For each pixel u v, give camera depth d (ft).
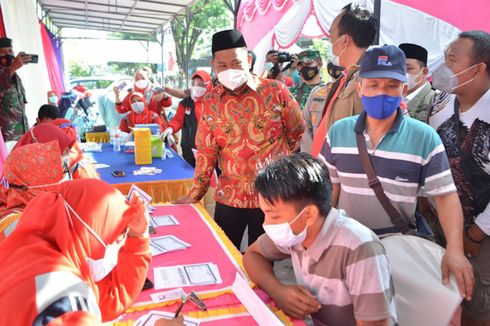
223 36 6.61
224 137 7.20
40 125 6.82
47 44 32.30
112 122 23.59
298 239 3.70
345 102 5.99
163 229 6.31
